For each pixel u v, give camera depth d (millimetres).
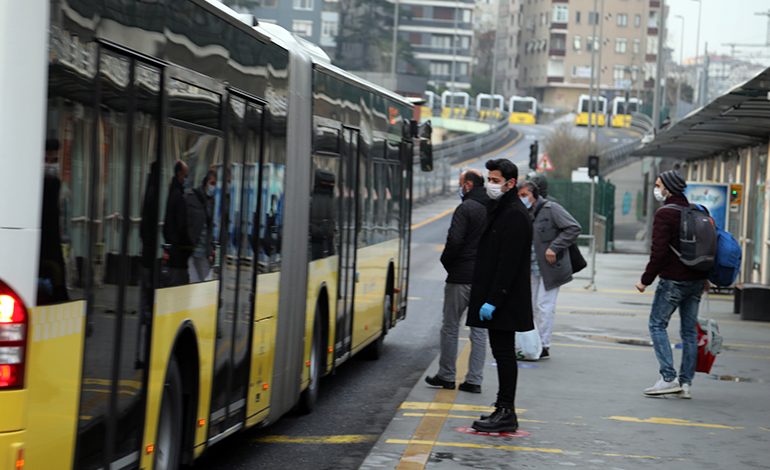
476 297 14297
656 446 14078
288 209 14094
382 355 22688
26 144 7148
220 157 11195
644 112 181750
